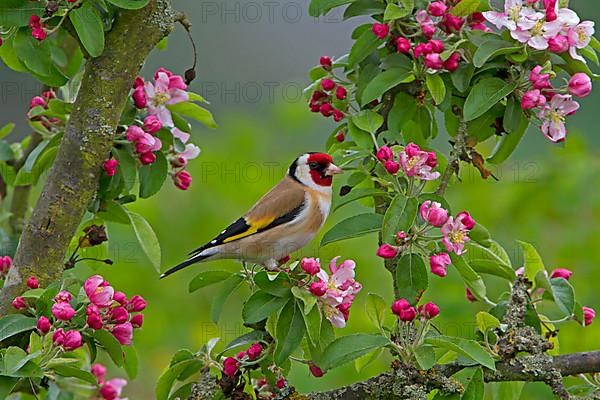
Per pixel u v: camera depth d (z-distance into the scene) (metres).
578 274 15.15
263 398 9.46
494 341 9.48
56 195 9.51
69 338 8.36
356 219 9.41
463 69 9.84
